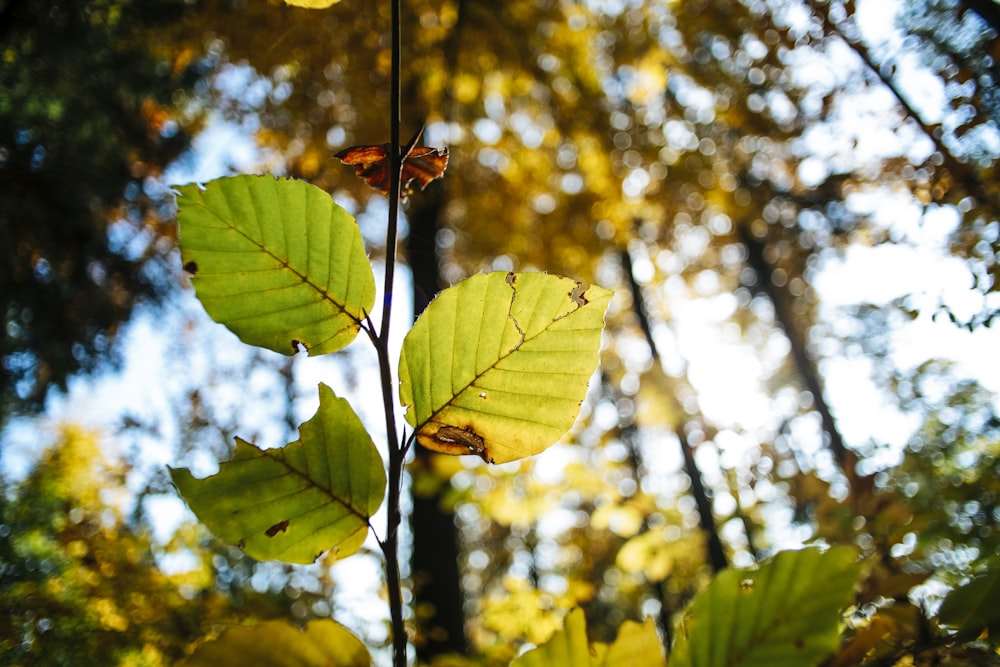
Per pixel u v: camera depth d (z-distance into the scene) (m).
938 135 2.21
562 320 0.56
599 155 6.98
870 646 0.55
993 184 2.01
